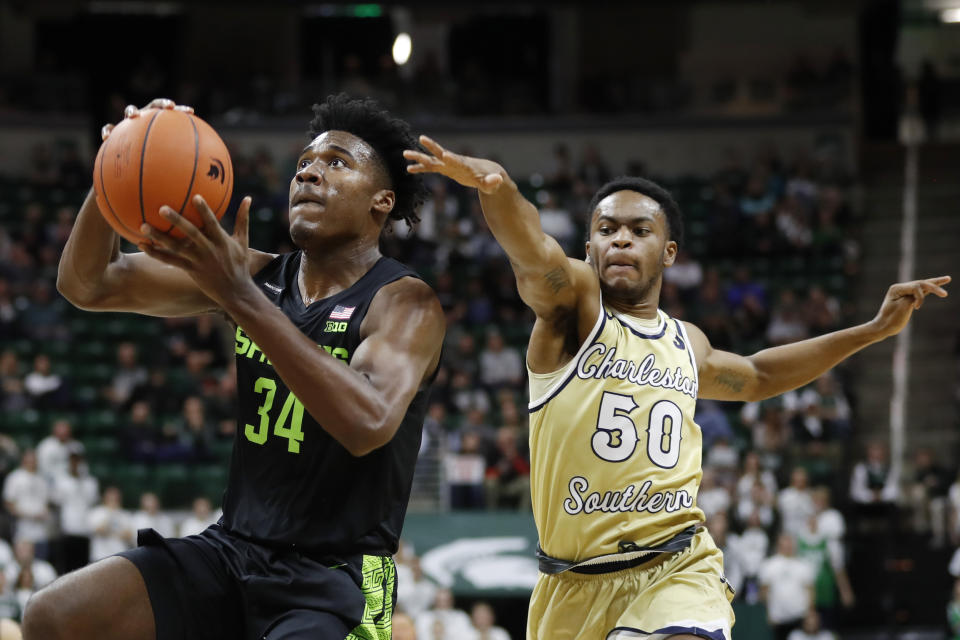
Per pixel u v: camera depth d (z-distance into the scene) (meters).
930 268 18.11
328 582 3.01
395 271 3.22
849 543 11.66
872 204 19.28
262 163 18.36
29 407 13.55
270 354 2.71
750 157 19.94
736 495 11.60
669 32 21.42
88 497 11.50
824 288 17.06
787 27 21.03
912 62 21.05
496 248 17.02
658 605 3.40
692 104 20.66
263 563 3.04
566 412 3.52
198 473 12.55
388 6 18.92
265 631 2.99
